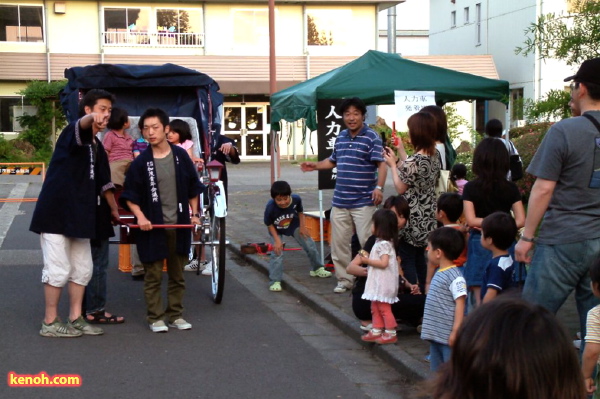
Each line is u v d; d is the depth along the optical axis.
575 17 7.29
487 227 4.90
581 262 4.45
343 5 34.19
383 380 5.56
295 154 34.97
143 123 6.70
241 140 35.03
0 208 16.16
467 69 32.50
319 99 8.65
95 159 6.52
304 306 7.97
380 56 8.95
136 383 5.35
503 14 32.91
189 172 6.89
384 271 6.05
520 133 15.62
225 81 33.38
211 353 6.15
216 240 7.90
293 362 5.96
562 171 4.44
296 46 34.25
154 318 6.80
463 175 8.27
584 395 1.68
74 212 6.28
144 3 32.97
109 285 8.91
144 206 6.69
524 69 31.31
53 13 32.38
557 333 1.62
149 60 33.09
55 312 6.55
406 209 6.47
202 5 33.44
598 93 4.41
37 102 30.67
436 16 39.69
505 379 1.59
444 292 4.77
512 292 1.84
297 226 8.84
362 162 7.70
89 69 9.47
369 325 6.45
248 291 8.67
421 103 8.56
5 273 9.34
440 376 1.75
